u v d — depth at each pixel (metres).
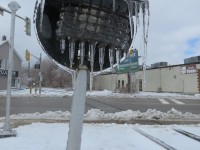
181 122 10.27
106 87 53.81
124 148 6.06
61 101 20.00
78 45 2.17
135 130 8.16
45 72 57.47
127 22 2.16
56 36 2.14
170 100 22.92
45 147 5.98
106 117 10.89
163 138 7.22
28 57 29.20
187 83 36.19
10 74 7.52
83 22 2.03
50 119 10.09
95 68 2.28
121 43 2.16
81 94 2.33
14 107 15.55
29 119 10.07
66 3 2.02
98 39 2.06
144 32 2.22
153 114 11.37
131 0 2.10
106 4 2.05
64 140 6.66
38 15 2.10
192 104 19.08
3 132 7.04
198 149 6.12
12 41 7.62
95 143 6.43
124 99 23.62
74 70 2.32
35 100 20.89
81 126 2.38
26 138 6.83
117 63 2.17
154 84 42.56
